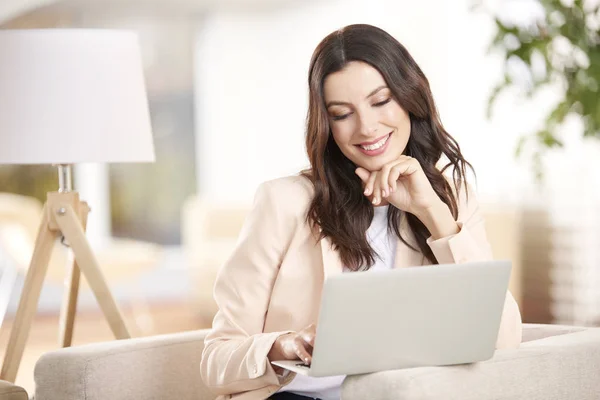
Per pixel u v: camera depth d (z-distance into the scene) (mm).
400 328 1626
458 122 7520
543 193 6391
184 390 2309
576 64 4055
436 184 2225
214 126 10281
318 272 2105
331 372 1622
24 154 2637
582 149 6137
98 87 2691
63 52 2672
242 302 2090
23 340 2779
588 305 6113
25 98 2646
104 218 9797
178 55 10195
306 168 2266
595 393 1881
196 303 7617
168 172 10133
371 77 2027
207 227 7863
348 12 9297
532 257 6488
